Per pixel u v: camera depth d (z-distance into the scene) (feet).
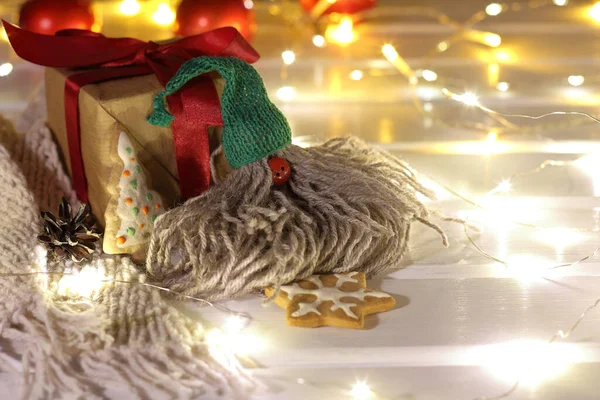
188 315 2.33
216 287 2.36
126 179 2.42
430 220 2.70
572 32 3.94
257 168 2.41
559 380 2.18
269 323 2.31
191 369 2.16
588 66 3.59
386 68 3.62
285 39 3.87
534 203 2.77
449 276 2.48
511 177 2.87
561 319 2.33
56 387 2.13
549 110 3.27
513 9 4.25
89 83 2.49
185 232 2.35
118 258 2.46
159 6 3.84
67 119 2.56
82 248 2.40
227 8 3.25
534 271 2.49
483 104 3.32
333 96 3.39
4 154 2.50
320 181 2.46
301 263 2.34
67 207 2.41
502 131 3.15
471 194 2.80
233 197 2.41
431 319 2.33
